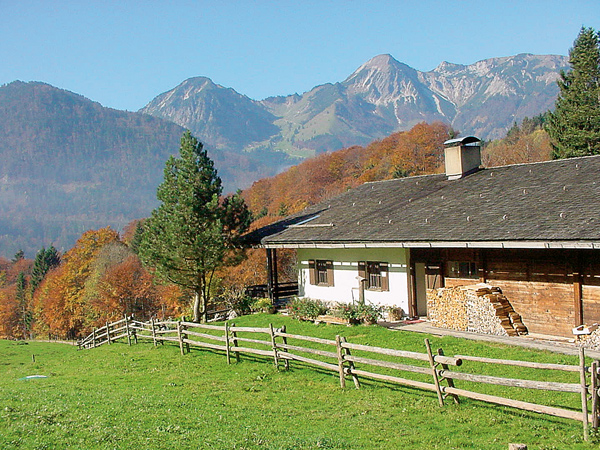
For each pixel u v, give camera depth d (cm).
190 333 1770
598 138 4659
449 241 1652
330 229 2331
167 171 2656
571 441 795
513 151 6300
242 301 2652
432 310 1830
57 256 9788
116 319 5966
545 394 1041
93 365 1839
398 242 1828
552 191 1739
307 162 8862
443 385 1132
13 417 976
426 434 880
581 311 1488
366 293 2217
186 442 835
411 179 2703
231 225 2670
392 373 1282
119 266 6006
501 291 1700
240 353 1680
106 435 864
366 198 2689
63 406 1073
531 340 1506
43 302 6912
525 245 1448
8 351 3938
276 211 7644
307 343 1702
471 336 1603
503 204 1792
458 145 2334
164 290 5772
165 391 1299
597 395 790
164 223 2562
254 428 942
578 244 1330
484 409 975
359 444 848
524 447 609
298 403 1123
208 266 2527
